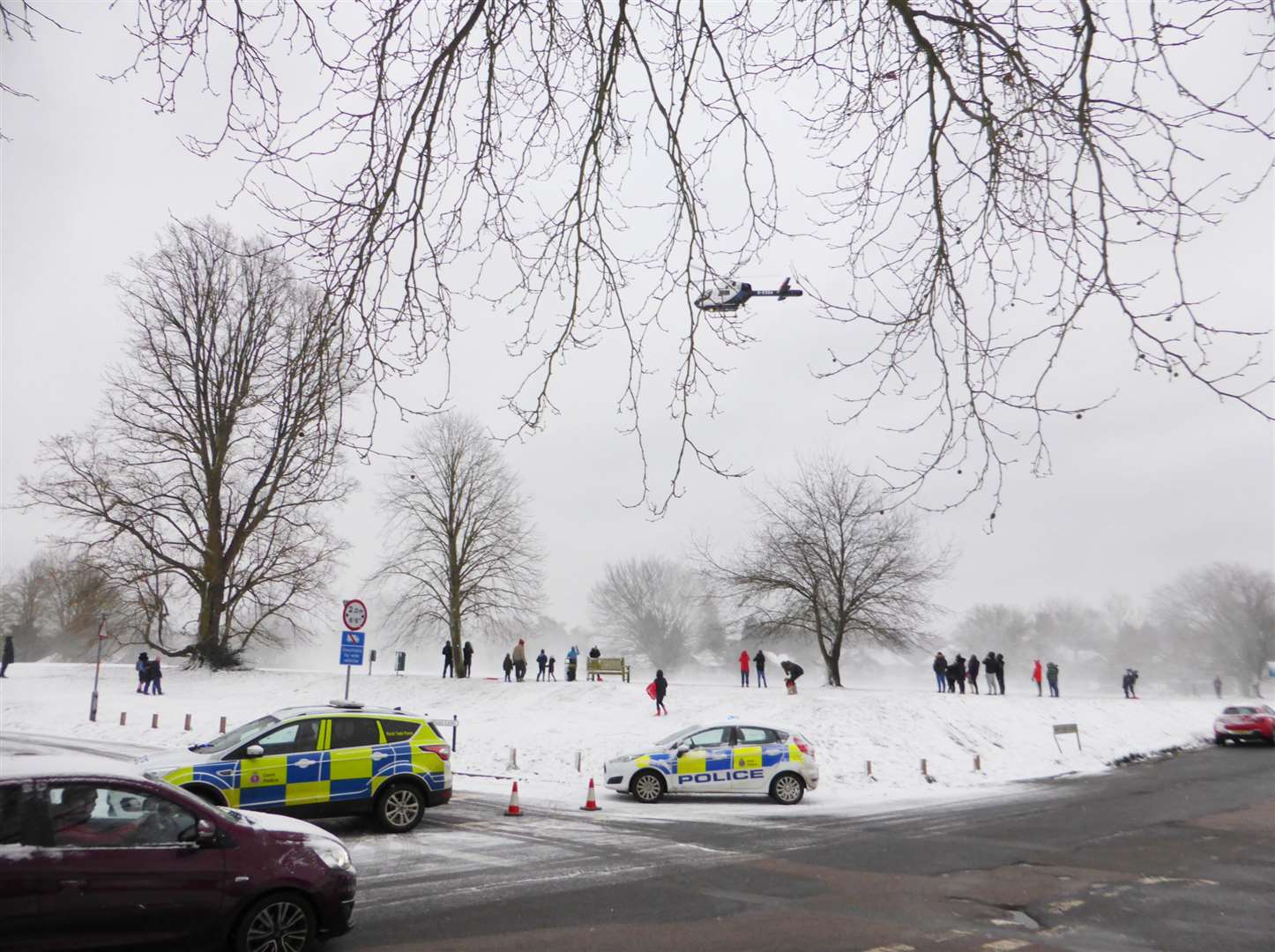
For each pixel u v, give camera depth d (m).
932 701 29.34
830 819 15.47
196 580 38.47
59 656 74.81
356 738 13.69
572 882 10.12
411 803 13.74
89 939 6.40
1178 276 3.85
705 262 4.57
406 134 4.11
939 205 4.40
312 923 7.22
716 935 7.98
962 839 13.37
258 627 41.84
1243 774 23.28
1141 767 25.27
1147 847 12.79
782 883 10.16
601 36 4.25
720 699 29.89
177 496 37.06
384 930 8.08
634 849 12.29
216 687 35.94
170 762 12.89
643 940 7.82
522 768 22.19
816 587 36.47
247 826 7.28
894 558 36.69
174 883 6.73
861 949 7.61
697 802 17.56
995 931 8.26
